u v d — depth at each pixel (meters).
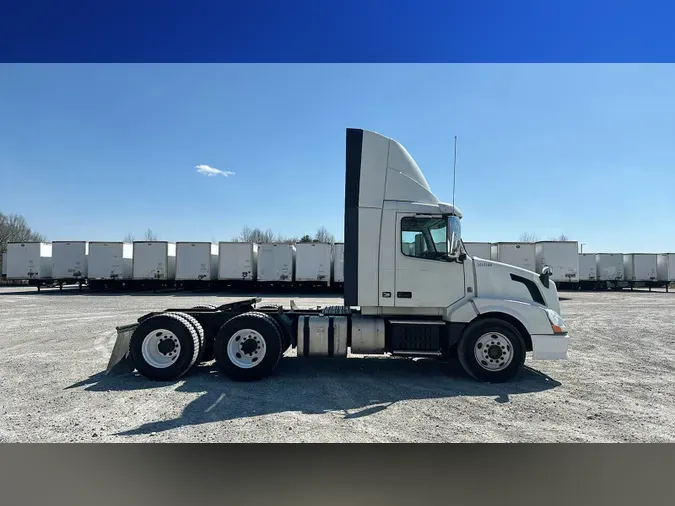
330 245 28.80
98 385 6.18
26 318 14.27
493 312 6.67
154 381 6.39
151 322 6.50
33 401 5.40
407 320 6.80
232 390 5.96
